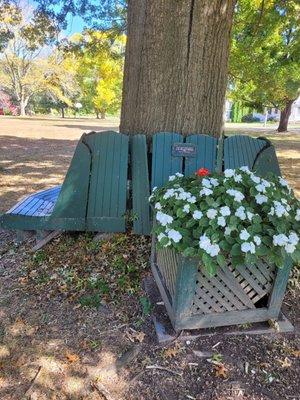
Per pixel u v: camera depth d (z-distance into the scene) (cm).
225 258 163
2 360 170
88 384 158
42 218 260
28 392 154
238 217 159
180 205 169
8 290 226
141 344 179
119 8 550
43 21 555
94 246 261
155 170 258
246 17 588
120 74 1650
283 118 1574
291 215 171
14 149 820
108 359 171
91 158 257
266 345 179
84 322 195
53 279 234
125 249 255
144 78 262
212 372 163
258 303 191
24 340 183
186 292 171
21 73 2492
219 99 270
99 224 263
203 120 267
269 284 180
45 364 168
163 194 192
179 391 154
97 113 2938
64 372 164
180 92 260
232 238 157
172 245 162
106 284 225
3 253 274
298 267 232
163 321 191
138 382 158
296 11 559
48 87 2534
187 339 180
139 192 258
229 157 269
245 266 172
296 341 182
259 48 696
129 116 279
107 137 259
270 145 283
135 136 260
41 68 2439
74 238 275
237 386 156
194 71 255
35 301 214
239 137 274
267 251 156
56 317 200
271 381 159
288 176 592
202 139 262
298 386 157
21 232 287
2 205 401
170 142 258
